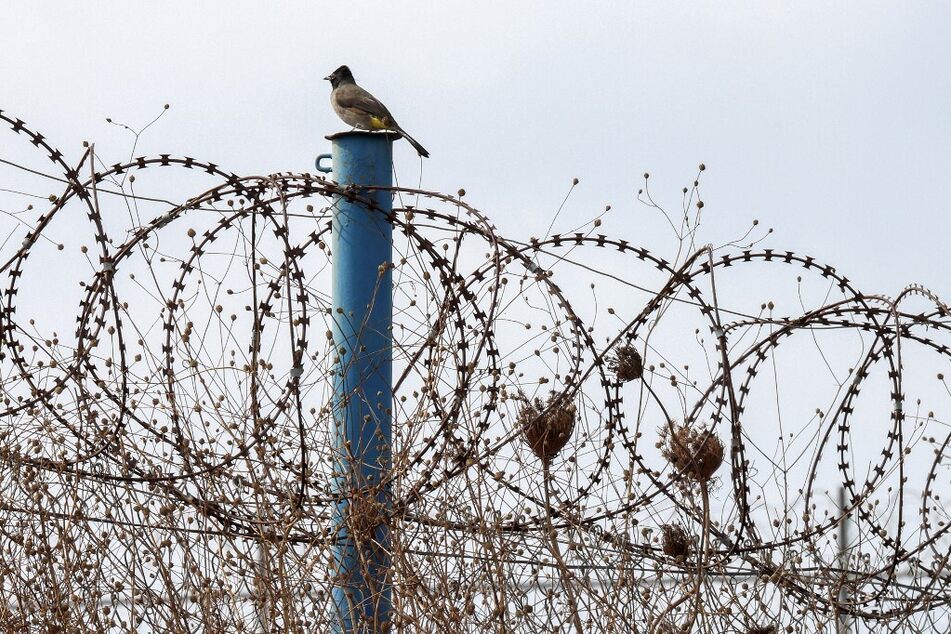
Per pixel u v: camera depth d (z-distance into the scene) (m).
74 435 33.66
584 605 32.75
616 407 35.31
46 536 32.72
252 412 32.66
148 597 32.41
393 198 37.38
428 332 34.16
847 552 34.81
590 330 35.50
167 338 33.44
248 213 34.19
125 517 32.81
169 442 33.75
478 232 34.62
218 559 32.38
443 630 31.34
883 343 36.12
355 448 35.34
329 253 36.97
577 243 35.53
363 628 33.34
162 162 34.50
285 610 31.48
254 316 33.28
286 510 33.00
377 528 34.06
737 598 33.56
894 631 34.41
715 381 35.06
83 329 34.84
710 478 34.91
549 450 34.22
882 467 35.59
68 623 32.09
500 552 32.28
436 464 33.25
